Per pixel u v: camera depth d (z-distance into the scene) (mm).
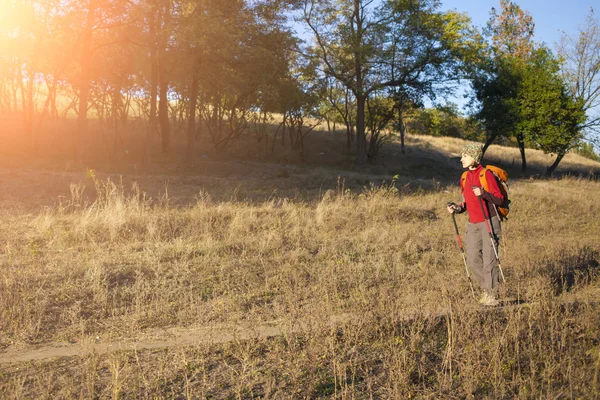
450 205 5637
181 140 31531
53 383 3471
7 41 22656
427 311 4848
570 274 6727
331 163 32938
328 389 3512
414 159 38344
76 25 21500
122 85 27469
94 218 8711
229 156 29656
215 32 21344
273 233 8453
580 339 4270
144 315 4969
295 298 5418
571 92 33344
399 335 4367
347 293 5797
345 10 31406
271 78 27266
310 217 10539
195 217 9484
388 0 30625
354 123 42469
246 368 3781
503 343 4086
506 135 35406
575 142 33438
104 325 4715
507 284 5676
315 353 3941
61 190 13883
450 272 6777
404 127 39312
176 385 3508
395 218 11219
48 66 25172
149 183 17266
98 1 20625
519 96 34281
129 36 22000
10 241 7496
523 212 13039
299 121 34062
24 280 5668
